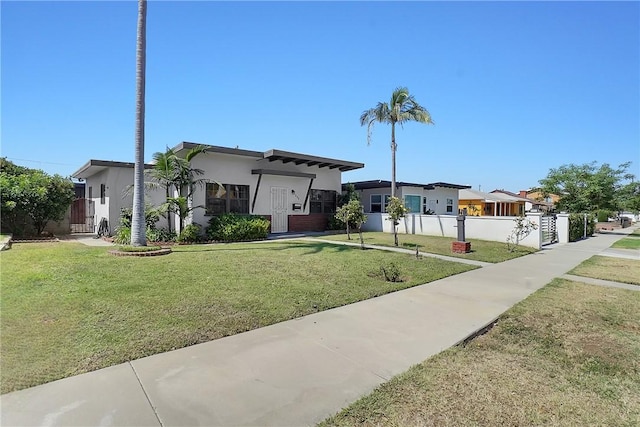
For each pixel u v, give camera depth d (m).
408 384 2.99
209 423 2.36
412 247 12.28
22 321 4.03
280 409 2.56
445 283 7.16
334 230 18.89
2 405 2.48
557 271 8.81
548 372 3.35
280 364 3.31
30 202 13.21
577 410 2.70
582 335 4.38
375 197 22.78
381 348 3.77
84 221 18.20
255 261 8.24
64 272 6.35
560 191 27.55
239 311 4.74
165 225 14.40
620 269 9.24
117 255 8.33
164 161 11.98
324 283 6.52
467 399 2.79
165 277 6.27
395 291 6.36
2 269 6.55
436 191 24.41
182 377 2.99
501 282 7.36
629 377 3.31
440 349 3.78
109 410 2.46
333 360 3.43
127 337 3.73
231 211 15.12
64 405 2.50
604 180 25.55
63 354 3.29
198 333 3.96
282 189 17.05
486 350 3.88
